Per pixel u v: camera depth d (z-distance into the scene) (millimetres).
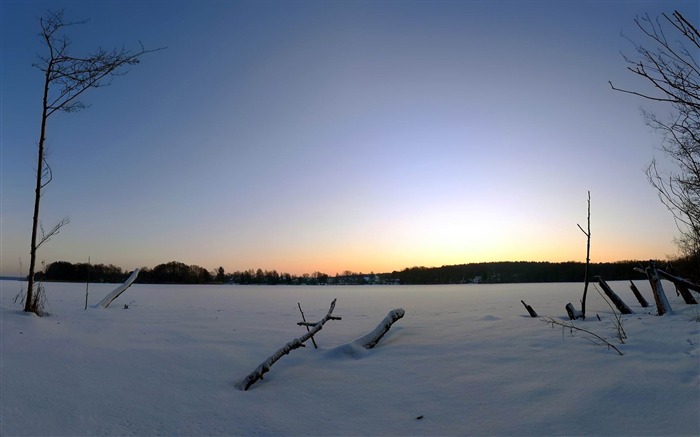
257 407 5152
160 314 14195
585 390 4836
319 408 5109
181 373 6328
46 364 6180
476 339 8438
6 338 7270
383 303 24484
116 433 4324
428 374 6270
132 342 8094
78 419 4570
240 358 7406
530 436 3969
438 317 13789
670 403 4188
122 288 15750
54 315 10539
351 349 7980
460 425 4395
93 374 5961
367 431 4410
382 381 6102
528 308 12109
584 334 7746
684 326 7043
